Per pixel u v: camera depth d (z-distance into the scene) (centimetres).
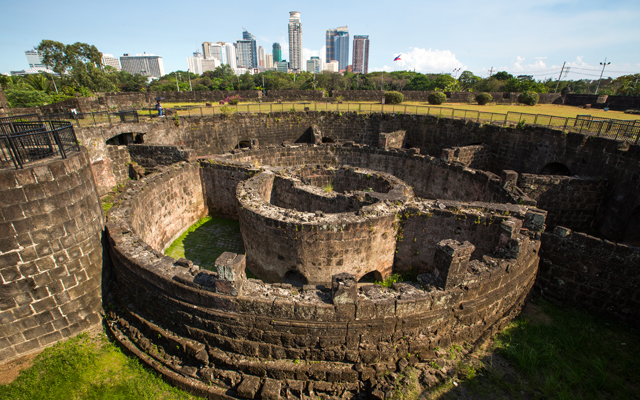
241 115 3881
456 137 3638
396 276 1683
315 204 1948
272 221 1495
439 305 1077
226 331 1070
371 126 4106
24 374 1121
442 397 1010
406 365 1066
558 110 4812
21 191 1068
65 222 1185
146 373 1131
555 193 2347
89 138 2530
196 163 2286
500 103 5675
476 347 1180
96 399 1041
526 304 1473
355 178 2341
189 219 2262
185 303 1098
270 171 2186
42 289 1179
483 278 1134
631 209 2177
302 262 1520
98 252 1336
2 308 1120
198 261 1862
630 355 1230
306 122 4134
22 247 1106
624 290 1380
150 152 2806
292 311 1013
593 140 2550
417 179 2736
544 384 1071
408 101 5816
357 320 1023
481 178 2141
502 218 1466
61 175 1154
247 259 1762
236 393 1041
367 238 1505
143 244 1317
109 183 2709
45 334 1223
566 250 1484
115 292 1366
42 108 3722
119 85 10150
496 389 1044
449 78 10581
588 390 1075
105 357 1194
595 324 1397
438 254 1066
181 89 10531
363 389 1048
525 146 3095
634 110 4394
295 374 1038
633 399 1051
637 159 2153
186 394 1072
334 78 12075
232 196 2327
